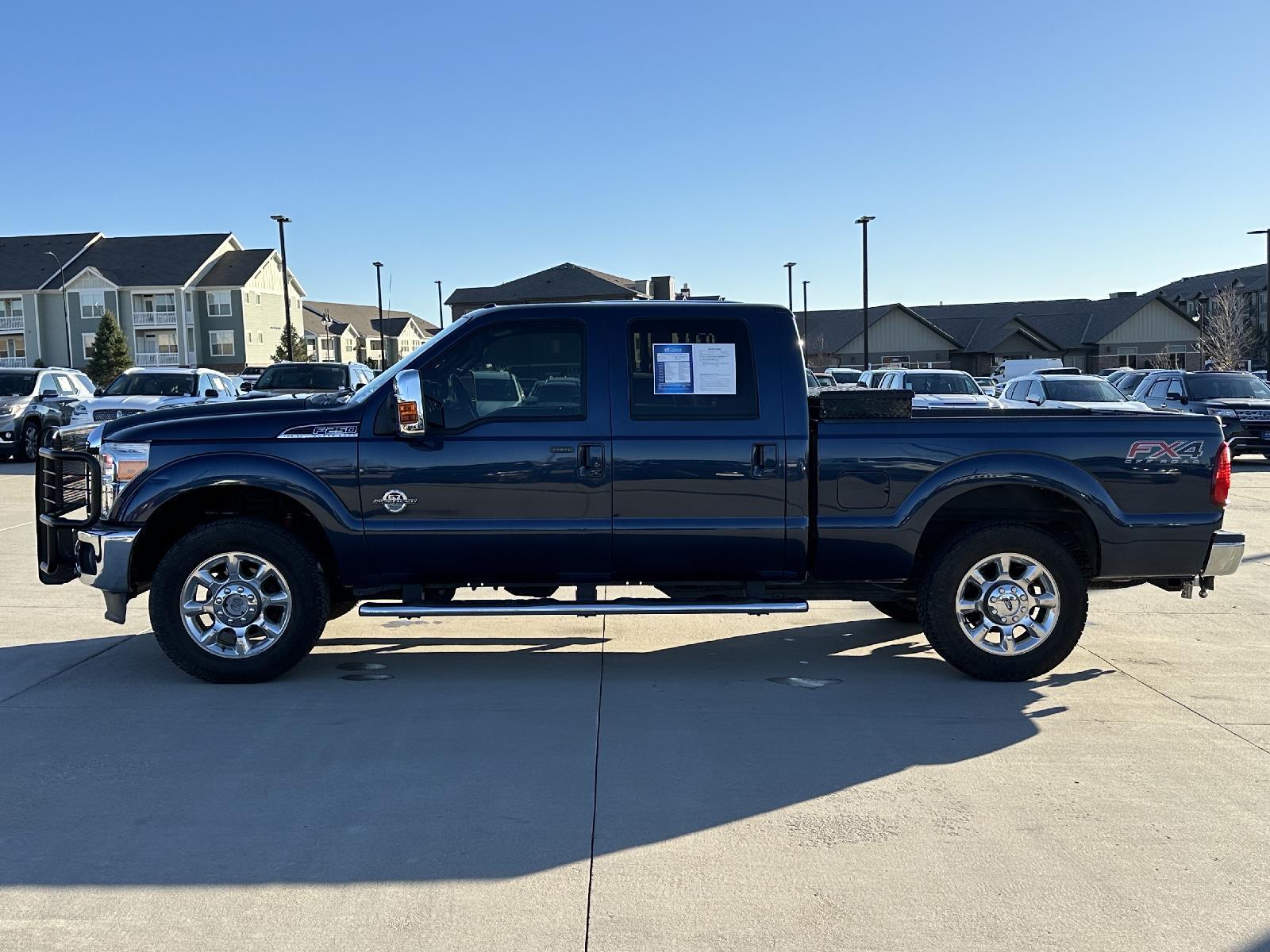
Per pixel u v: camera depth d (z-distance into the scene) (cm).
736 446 564
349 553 568
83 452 586
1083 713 530
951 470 570
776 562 578
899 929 321
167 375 1873
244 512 596
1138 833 388
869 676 602
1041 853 372
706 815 404
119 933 317
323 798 418
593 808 409
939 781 439
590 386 564
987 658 580
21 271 6994
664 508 566
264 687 571
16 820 396
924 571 588
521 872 356
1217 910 333
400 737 490
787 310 575
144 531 568
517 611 569
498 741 486
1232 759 464
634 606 575
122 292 6906
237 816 400
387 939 314
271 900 337
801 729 505
